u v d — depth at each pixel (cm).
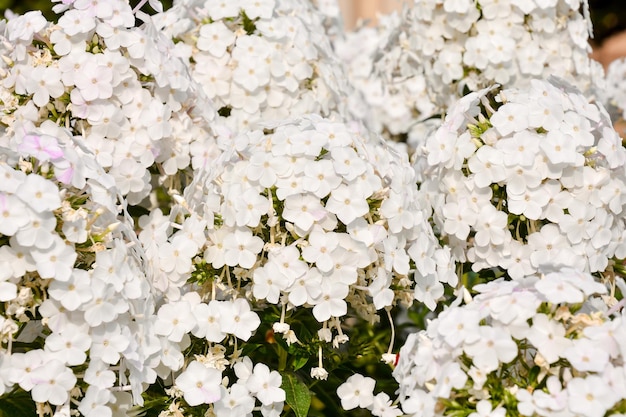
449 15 103
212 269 89
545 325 77
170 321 86
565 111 90
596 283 78
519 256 90
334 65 106
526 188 88
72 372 80
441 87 107
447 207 92
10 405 83
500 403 78
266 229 87
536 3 101
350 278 85
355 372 93
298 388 88
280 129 87
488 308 79
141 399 82
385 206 86
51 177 81
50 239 78
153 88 95
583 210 88
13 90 93
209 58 101
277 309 91
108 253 81
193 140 97
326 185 84
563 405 75
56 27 91
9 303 79
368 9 201
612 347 76
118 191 85
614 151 89
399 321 113
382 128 128
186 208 90
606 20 271
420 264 88
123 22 92
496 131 90
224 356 88
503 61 101
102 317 80
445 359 79
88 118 91
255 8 101
